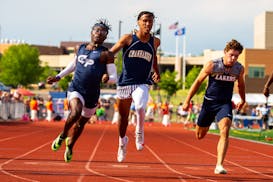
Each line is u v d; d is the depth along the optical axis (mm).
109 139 36156
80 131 14992
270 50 124250
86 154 23188
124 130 15953
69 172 15609
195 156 24188
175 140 38406
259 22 146125
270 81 17906
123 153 16234
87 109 14648
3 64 195375
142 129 15312
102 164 18703
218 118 16156
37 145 27766
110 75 14453
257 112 69562
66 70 14820
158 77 15742
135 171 16594
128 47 14969
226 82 16078
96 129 54094
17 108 74875
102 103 85125
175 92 152875
